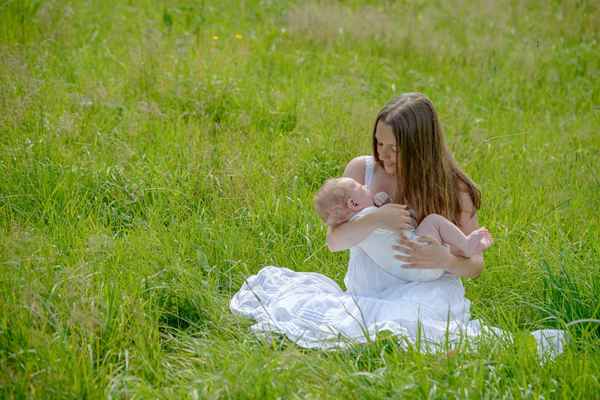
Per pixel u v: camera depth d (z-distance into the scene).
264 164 6.04
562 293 4.22
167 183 5.54
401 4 11.52
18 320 3.58
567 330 3.75
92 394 3.27
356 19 10.12
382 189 4.20
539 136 7.29
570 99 8.41
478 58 9.41
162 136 6.23
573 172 6.37
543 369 3.46
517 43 10.11
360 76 8.59
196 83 7.28
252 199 5.45
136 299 4.00
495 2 11.58
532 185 6.09
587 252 4.87
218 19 9.88
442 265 3.90
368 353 3.65
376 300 3.97
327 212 3.96
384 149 3.97
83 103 6.69
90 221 4.96
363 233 3.88
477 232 3.92
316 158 6.20
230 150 6.09
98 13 9.38
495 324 4.23
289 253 4.95
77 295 3.83
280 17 10.23
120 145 6.00
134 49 7.93
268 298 4.28
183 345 3.85
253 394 3.25
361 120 6.61
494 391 3.28
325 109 7.15
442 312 3.93
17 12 8.54
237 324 4.07
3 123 5.98
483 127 7.40
